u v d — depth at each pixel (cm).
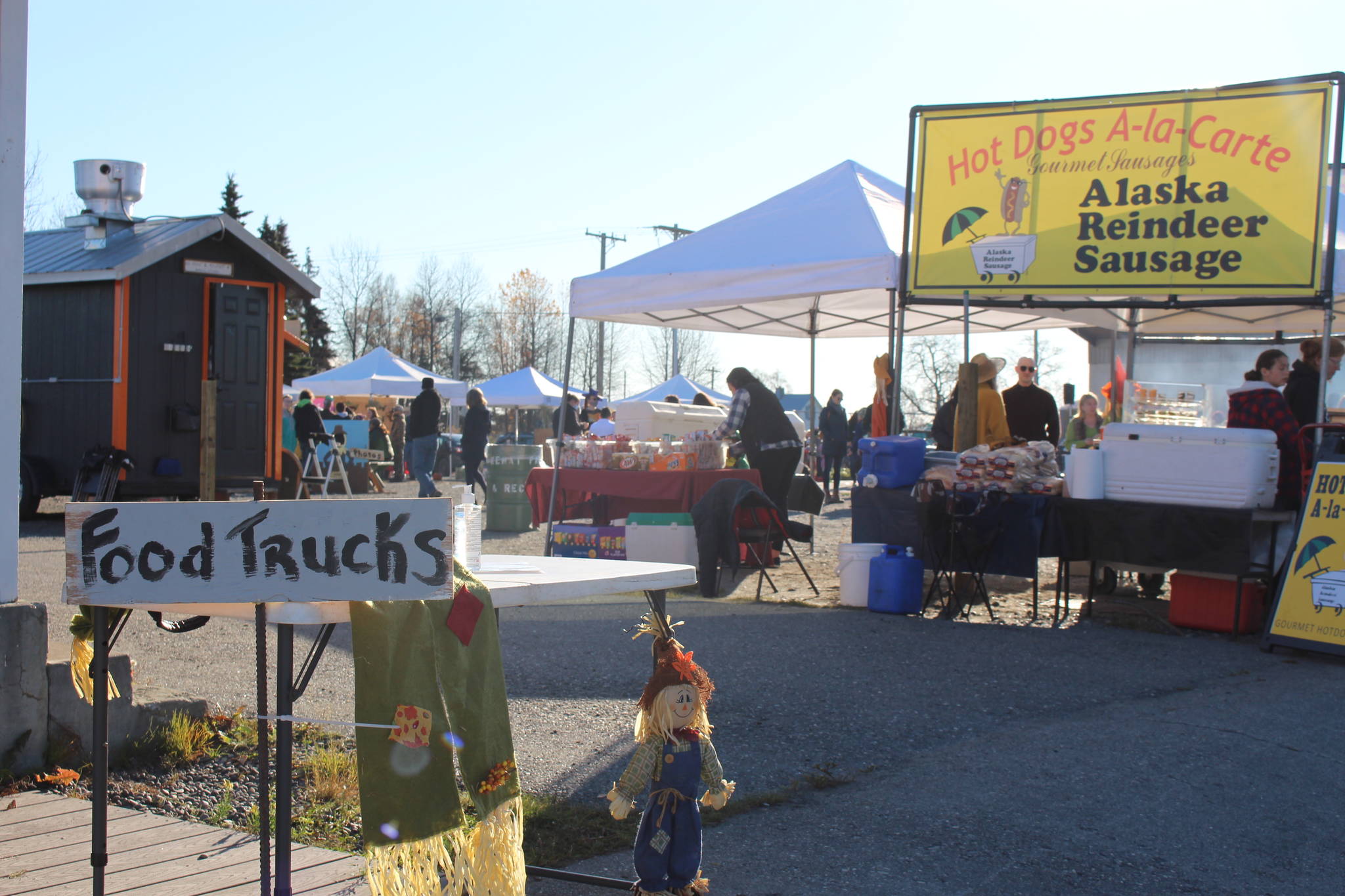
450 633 276
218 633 709
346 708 536
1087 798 439
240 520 246
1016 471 827
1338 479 718
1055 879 362
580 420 2061
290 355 5466
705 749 329
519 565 367
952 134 925
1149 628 796
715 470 1038
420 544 246
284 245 5706
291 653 259
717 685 609
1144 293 870
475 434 1608
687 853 322
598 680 614
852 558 866
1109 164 879
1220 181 848
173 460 1309
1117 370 1394
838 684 616
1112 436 802
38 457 1311
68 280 1279
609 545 1049
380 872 267
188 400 1330
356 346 7525
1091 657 695
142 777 439
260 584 245
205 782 436
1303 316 1299
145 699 480
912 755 493
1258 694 609
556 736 504
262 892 298
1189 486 767
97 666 271
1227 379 1647
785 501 1075
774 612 839
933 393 5525
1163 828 410
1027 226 902
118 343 1260
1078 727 539
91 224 1330
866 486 902
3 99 423
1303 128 825
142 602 248
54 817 386
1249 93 839
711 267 1000
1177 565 764
